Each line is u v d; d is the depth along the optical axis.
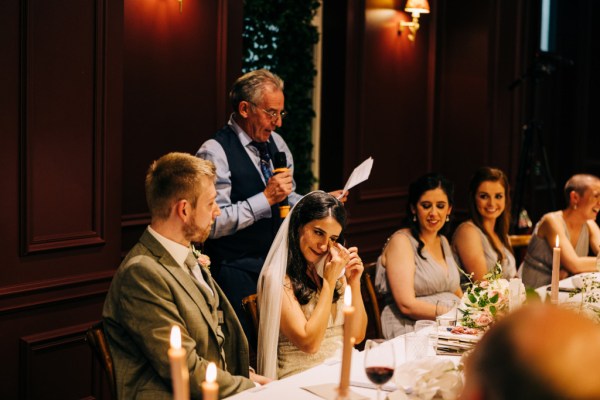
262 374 2.70
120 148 3.66
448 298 3.54
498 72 6.40
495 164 6.46
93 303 3.62
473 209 4.00
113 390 2.30
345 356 1.72
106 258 3.65
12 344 3.31
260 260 3.66
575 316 0.76
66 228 3.46
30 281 3.35
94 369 3.64
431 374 2.02
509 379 0.74
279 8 5.17
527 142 6.25
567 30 7.78
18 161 3.27
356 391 2.24
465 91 6.35
